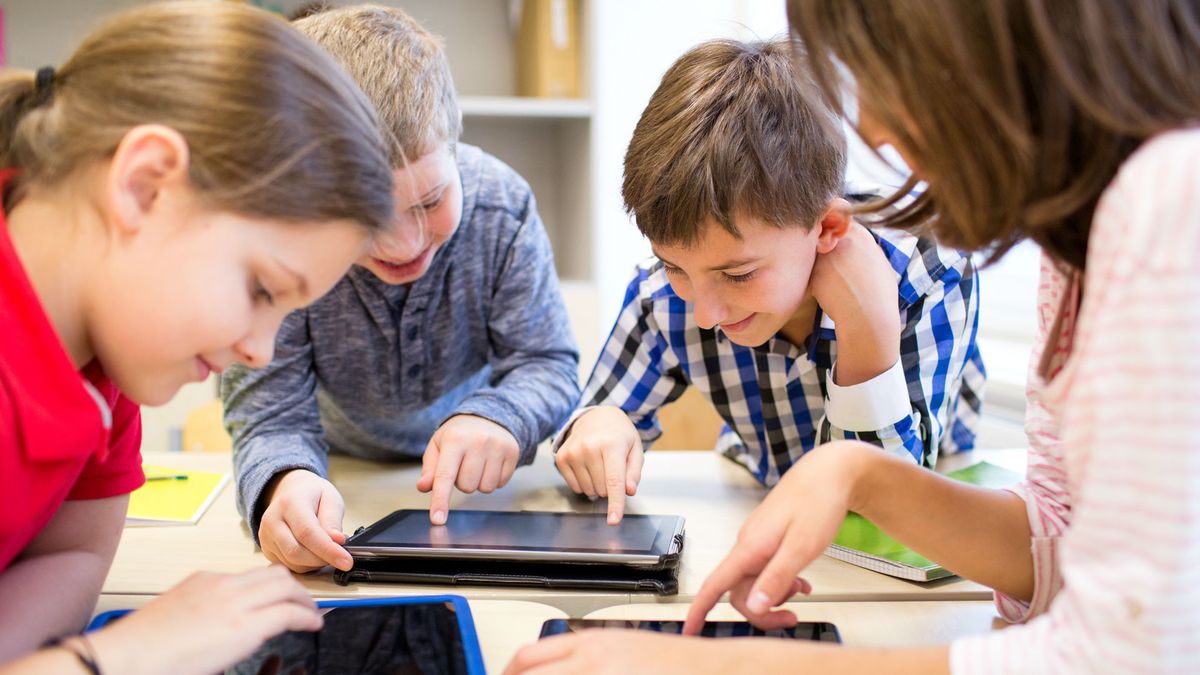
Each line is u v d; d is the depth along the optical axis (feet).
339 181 2.33
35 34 7.96
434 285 4.43
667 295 4.23
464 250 4.48
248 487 3.51
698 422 5.65
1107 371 1.68
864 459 2.58
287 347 4.20
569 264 8.82
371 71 3.53
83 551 2.80
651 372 4.43
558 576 3.01
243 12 2.37
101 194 2.19
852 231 3.71
